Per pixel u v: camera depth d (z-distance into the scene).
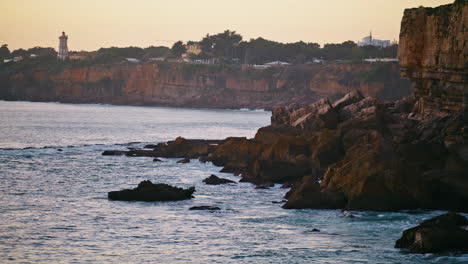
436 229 44.78
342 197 60.62
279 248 46.78
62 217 57.00
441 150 66.62
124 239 49.75
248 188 73.62
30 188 72.69
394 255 44.28
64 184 76.12
